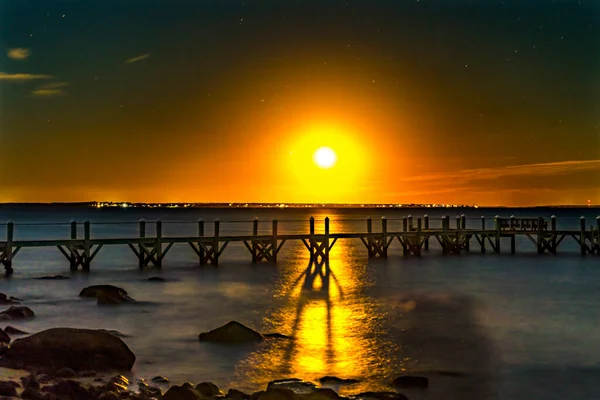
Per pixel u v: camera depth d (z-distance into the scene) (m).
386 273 41.72
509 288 34.81
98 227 118.69
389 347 20.55
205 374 17.17
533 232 55.53
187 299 29.73
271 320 24.81
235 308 27.53
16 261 48.19
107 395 13.37
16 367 15.38
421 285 36.06
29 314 24.09
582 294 32.72
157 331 22.25
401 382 16.62
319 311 27.03
